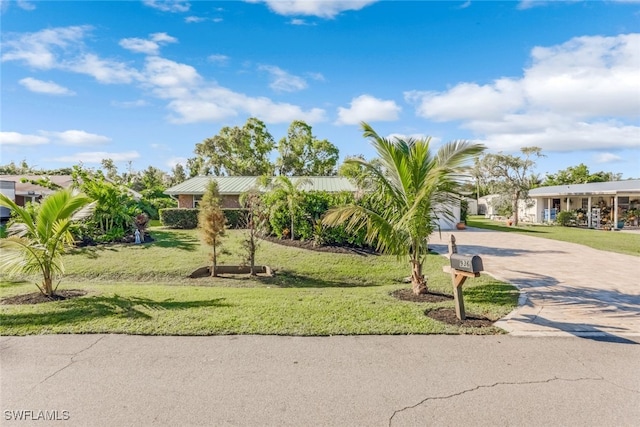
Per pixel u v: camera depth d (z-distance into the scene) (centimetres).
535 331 460
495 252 1284
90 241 1327
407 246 669
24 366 347
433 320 500
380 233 648
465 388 311
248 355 378
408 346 407
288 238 1405
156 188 3219
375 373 339
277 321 481
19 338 419
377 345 409
